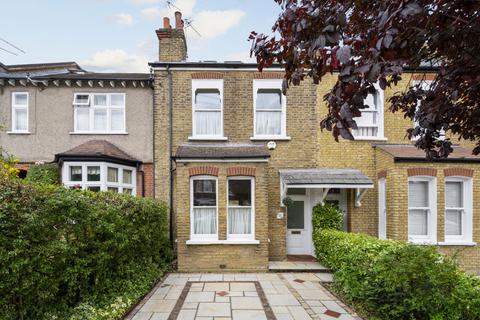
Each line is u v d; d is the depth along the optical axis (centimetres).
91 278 557
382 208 1020
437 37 258
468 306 466
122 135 1130
